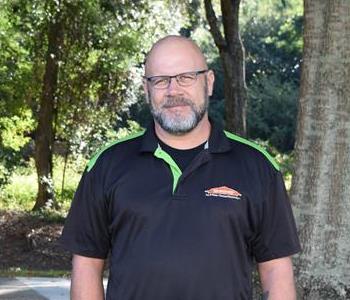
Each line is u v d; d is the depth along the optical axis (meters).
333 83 7.50
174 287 3.41
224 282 3.43
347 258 7.57
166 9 21.44
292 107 49.41
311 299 7.55
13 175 23.84
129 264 3.46
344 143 7.54
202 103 3.56
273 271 3.62
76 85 21.05
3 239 17.97
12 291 9.98
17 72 20.75
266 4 47.31
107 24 20.48
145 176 3.50
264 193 3.53
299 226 7.67
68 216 3.67
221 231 3.44
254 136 49.06
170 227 3.43
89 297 3.64
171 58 3.55
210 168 3.51
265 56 56.56
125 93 21.50
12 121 21.08
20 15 20.20
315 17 7.53
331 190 7.57
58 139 22.08
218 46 17.06
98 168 3.59
